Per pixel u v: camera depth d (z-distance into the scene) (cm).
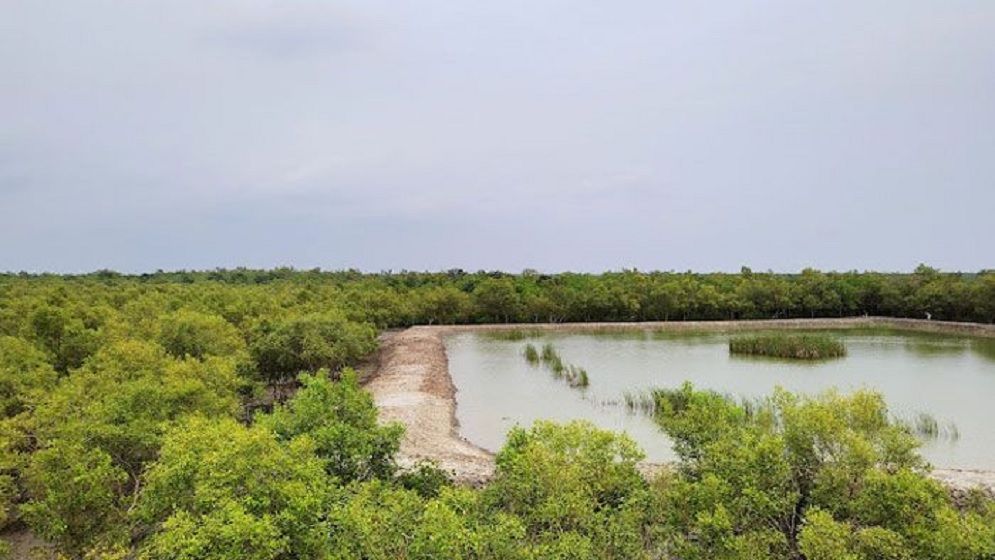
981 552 1455
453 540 1515
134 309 6550
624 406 5234
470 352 8912
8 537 2828
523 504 1850
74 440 2288
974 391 5619
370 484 1814
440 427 4475
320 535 1591
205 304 7688
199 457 1717
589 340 10388
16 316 5772
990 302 10706
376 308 10869
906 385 5922
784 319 13150
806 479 1873
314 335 5766
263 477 1647
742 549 1602
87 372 3541
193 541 1427
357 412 2339
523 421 4794
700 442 2092
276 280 15500
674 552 1795
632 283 13638
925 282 12712
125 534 2081
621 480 1919
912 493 1597
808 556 1520
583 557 1553
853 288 13275
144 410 2539
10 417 3372
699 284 13988
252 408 5266
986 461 3603
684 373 6825
